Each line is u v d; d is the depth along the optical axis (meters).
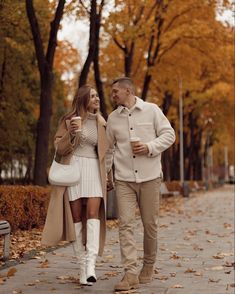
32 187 11.73
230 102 36.47
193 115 42.25
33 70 24.23
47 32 21.48
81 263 5.71
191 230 12.55
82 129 5.68
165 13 20.41
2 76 22.22
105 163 5.75
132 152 5.64
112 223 14.00
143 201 5.70
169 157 41.94
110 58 25.33
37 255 8.09
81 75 15.85
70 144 5.53
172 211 19.80
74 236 5.58
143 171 5.63
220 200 30.11
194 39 23.42
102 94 18.22
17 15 17.12
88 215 5.62
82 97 5.73
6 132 23.38
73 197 5.66
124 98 5.72
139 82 26.66
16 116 23.33
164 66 24.27
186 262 7.64
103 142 5.73
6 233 7.32
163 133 5.68
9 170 30.67
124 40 19.50
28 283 5.85
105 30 18.25
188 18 23.12
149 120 5.71
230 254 8.46
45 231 5.57
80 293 5.36
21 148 26.25
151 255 5.86
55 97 28.73
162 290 5.54
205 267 7.20
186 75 25.17
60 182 5.57
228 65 26.80
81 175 5.68
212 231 12.38
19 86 23.28
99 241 5.77
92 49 15.69
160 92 30.75
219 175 110.62
